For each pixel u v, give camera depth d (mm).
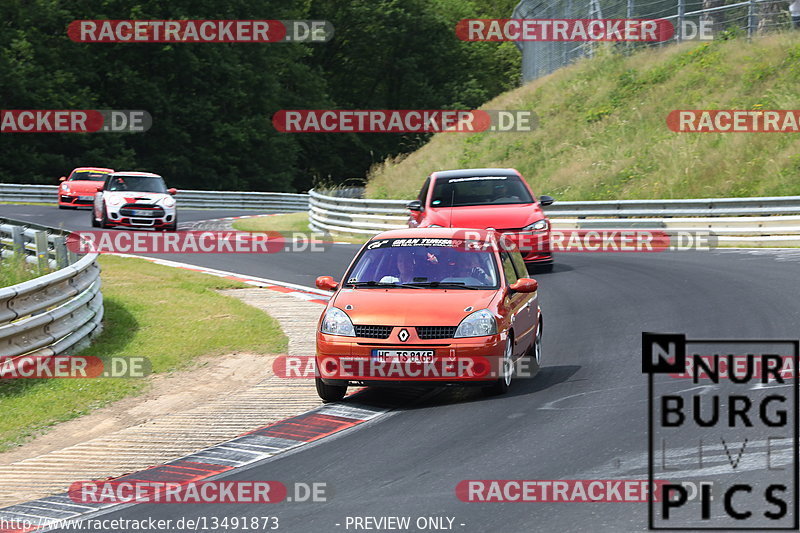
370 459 27016
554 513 21328
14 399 35562
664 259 71625
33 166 191625
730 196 94062
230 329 48812
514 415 30969
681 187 98375
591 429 28391
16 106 190625
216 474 26719
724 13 134625
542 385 35406
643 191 101000
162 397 36719
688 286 56812
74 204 130625
